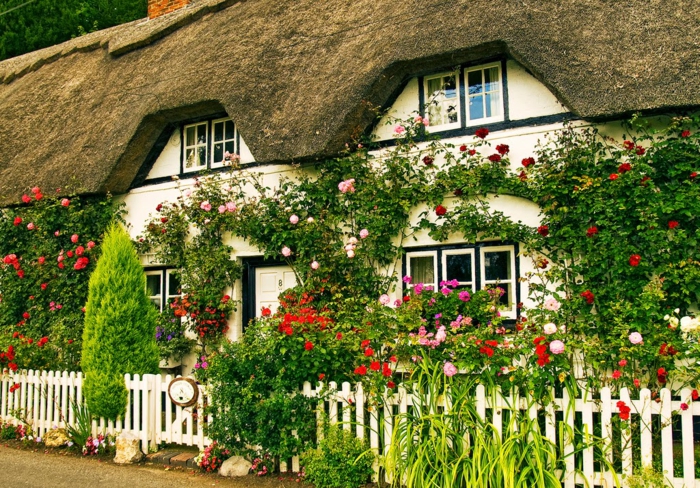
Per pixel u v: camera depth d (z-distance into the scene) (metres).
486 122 6.71
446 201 6.68
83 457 5.98
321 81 7.25
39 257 8.98
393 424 4.91
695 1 5.86
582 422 4.46
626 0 6.14
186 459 5.61
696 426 5.53
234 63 8.03
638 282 5.44
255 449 5.35
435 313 6.29
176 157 8.84
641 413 4.30
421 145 6.94
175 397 5.80
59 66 11.12
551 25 6.11
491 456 4.26
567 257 5.84
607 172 5.80
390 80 6.95
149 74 9.03
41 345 7.29
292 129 7.06
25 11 17.92
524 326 5.27
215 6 9.66
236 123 7.45
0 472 5.50
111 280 6.38
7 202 9.12
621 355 4.81
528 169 6.09
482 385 4.68
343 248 7.07
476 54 6.51
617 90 5.54
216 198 8.01
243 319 8.03
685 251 5.37
